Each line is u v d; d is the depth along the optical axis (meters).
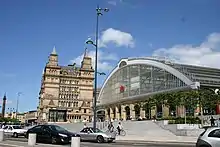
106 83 95.12
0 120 125.50
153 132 42.97
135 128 47.94
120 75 86.62
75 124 61.94
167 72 68.94
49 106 137.12
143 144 28.06
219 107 50.09
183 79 64.38
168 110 59.31
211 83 63.94
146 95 73.06
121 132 44.09
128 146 24.38
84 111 145.00
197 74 66.62
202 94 46.69
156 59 74.12
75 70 151.12
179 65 70.69
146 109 60.06
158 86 70.88
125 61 83.94
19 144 23.00
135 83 79.12
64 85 144.88
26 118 184.75
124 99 82.19
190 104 46.41
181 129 39.97
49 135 26.84
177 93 50.75
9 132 40.53
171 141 33.72
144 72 76.12
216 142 15.10
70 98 144.62
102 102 96.81
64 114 85.56
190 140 34.59
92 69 151.75
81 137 31.59
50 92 140.12
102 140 30.23
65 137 26.06
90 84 150.38
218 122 42.53
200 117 47.66
